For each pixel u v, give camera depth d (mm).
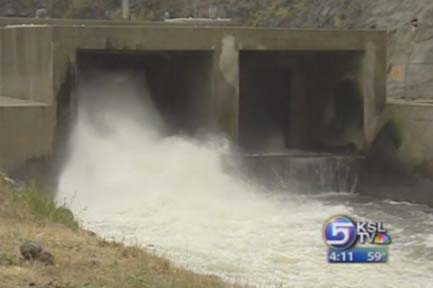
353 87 38500
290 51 37250
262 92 41125
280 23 63656
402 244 26156
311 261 23531
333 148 39188
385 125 37031
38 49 33062
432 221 29891
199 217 30359
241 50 35375
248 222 29453
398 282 21625
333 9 60250
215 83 34938
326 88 40188
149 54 37844
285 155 36500
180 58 37906
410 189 34594
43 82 32656
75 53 32438
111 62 37906
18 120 30297
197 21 46844
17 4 73500
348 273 22344
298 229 28141
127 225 28562
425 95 49531
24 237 17859
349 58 38594
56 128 32094
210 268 22047
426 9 52188
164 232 27406
